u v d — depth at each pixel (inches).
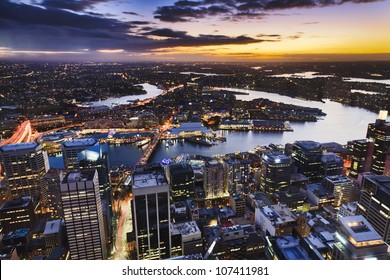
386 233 7613.2
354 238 5280.5
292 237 6378.0
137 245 7746.1
